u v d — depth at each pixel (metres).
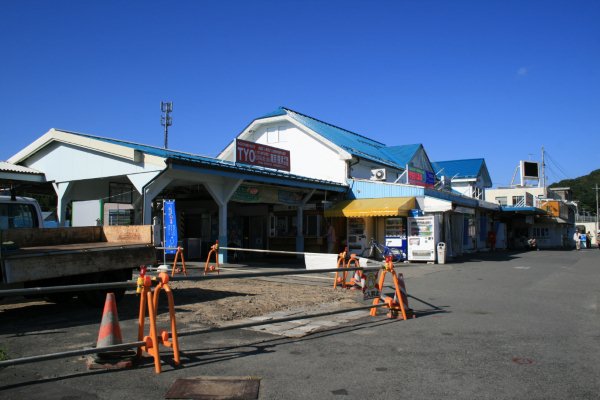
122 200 19.23
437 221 21.88
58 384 4.96
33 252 7.77
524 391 4.77
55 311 9.00
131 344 5.45
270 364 5.67
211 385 4.93
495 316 8.71
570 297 11.07
